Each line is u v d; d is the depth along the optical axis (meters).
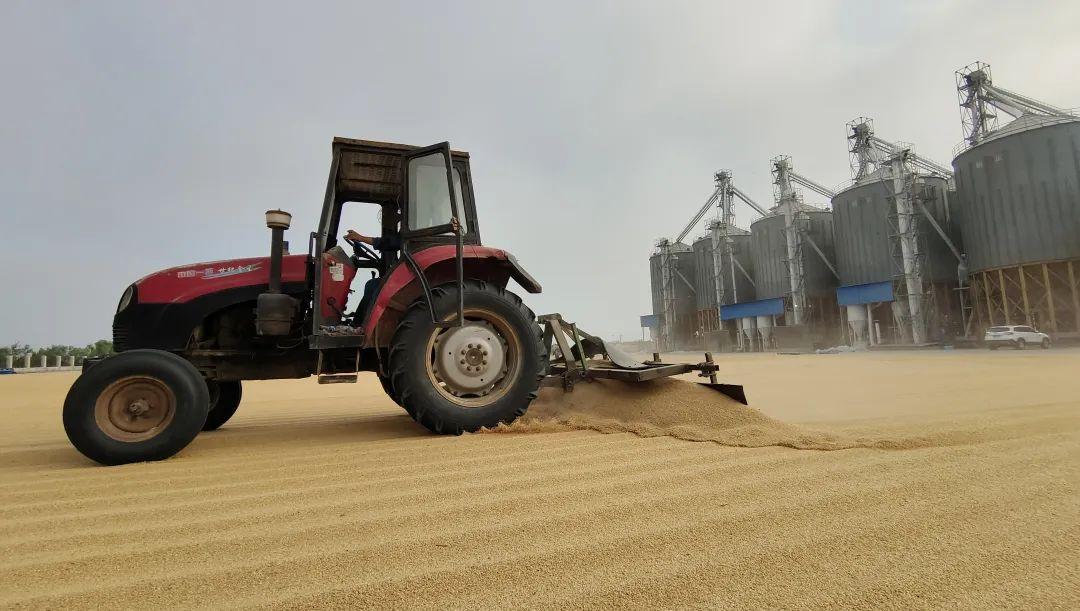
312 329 3.21
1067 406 4.04
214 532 1.51
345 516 1.63
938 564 1.17
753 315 35.16
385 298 3.31
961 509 1.54
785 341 32.50
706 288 41.78
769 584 1.10
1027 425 2.98
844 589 1.06
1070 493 1.67
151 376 2.71
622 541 1.36
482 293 3.40
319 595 1.09
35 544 1.43
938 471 1.98
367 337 3.25
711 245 41.38
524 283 3.92
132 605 1.07
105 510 1.76
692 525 1.47
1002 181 24.06
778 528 1.43
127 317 3.18
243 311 3.47
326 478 2.15
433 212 3.66
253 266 3.45
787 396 5.83
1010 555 1.21
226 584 1.16
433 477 2.11
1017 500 1.61
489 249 3.61
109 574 1.22
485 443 2.86
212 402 3.86
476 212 3.87
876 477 1.92
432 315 3.18
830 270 33.97
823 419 3.80
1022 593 1.03
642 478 2.00
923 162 29.50
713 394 3.35
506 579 1.15
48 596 1.11
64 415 2.56
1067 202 22.41
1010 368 9.57
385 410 5.41
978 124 27.81
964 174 25.83
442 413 3.16
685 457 2.35
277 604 1.06
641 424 3.08
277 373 3.43
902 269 27.86
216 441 3.24
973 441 2.57
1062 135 22.72
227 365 3.35
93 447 2.54
